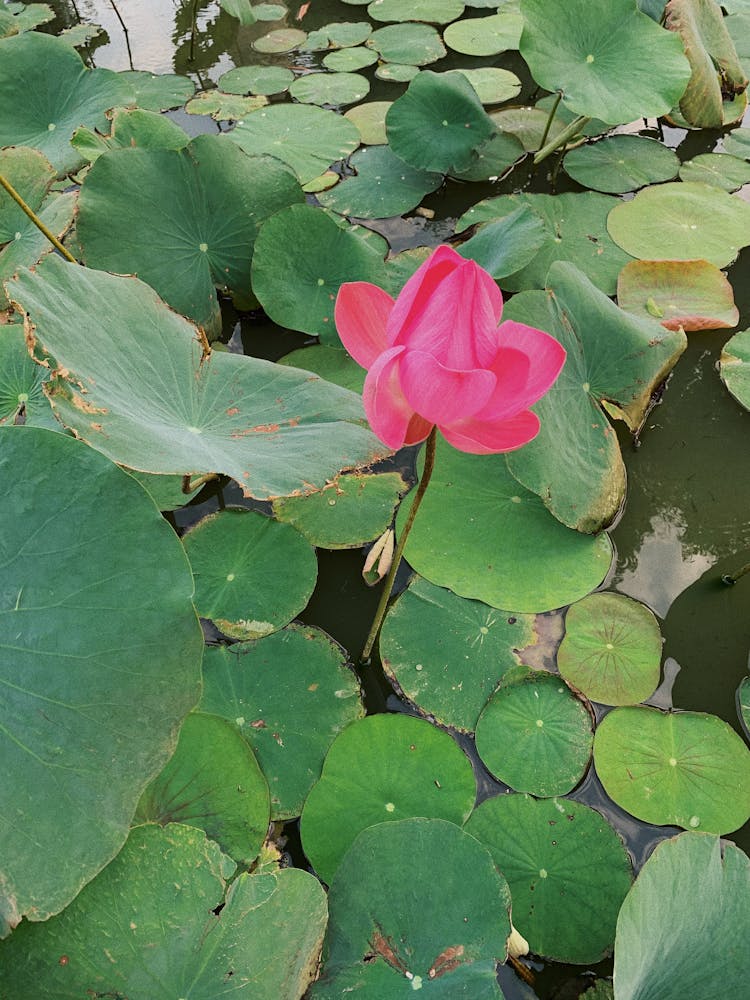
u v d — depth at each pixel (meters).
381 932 0.72
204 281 1.25
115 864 0.70
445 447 1.12
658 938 0.69
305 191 1.54
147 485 1.09
